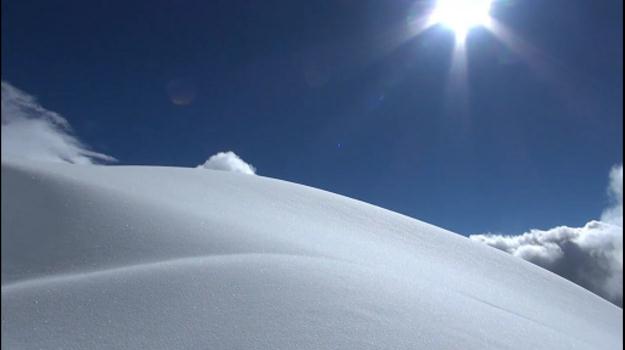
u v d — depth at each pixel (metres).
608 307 16.30
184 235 10.16
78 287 7.17
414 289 9.62
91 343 5.83
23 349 5.55
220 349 5.95
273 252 10.28
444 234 19.34
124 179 14.96
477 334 8.10
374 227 17.48
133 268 8.08
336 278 8.92
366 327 7.17
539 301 13.70
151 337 6.07
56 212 9.68
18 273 7.71
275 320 6.84
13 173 10.60
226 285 7.75
